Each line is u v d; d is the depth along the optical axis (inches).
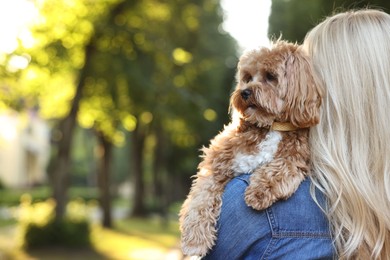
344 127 77.3
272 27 623.8
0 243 653.9
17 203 1387.8
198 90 798.5
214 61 872.9
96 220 969.5
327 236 74.7
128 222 1018.1
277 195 74.0
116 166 2122.3
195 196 83.0
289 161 77.0
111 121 753.6
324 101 79.1
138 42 607.2
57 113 734.5
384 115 77.2
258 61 84.0
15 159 1921.8
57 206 622.5
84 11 570.9
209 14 826.8
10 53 486.3
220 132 90.9
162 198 1077.8
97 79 626.5
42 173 2175.2
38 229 608.7
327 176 75.7
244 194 75.4
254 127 83.6
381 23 81.7
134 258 583.2
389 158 76.6
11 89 540.4
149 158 1515.7
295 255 73.1
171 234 842.8
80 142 2121.1
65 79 668.1
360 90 77.7
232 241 75.2
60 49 570.9
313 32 85.1
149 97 638.5
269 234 73.6
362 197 74.5
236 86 90.9
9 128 1253.1
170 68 668.1
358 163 75.8
